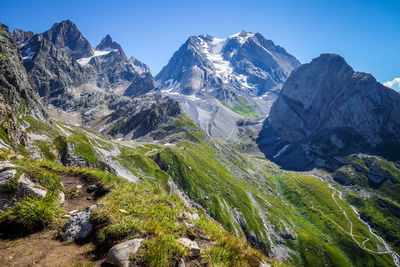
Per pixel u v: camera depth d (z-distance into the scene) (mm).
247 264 10984
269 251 140625
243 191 190500
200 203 157125
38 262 9188
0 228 11133
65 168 20125
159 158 192375
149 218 12039
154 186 18875
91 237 11023
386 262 152625
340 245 165875
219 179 196375
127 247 9484
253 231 149625
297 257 142875
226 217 151125
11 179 13258
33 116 153500
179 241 10562
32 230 11445
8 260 9109
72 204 15352
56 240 11000
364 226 196500
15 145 67625
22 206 11875
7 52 197750
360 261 154250
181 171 180000
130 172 128875
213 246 11367
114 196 14844
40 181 14977
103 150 157000
